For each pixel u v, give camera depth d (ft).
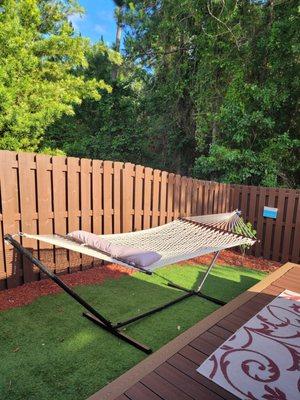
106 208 15.44
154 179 17.53
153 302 12.09
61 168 13.47
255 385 6.90
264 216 19.83
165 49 33.91
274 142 24.76
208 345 8.25
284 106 25.31
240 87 26.11
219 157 25.53
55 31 26.86
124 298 12.30
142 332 9.88
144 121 37.88
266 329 9.21
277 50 24.45
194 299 12.56
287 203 18.79
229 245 12.50
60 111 21.97
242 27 26.14
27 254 8.25
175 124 35.58
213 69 28.50
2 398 6.83
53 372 7.75
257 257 20.06
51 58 25.48
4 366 7.87
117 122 37.14
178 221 15.35
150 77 37.32
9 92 18.62
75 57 25.00
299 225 18.33
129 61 38.65
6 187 11.82
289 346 8.43
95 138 35.40
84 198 14.48
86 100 35.37
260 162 24.84
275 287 12.34
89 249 9.59
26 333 9.40
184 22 30.12
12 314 10.46
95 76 36.24
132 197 16.60
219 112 27.61
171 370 7.16
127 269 15.66
